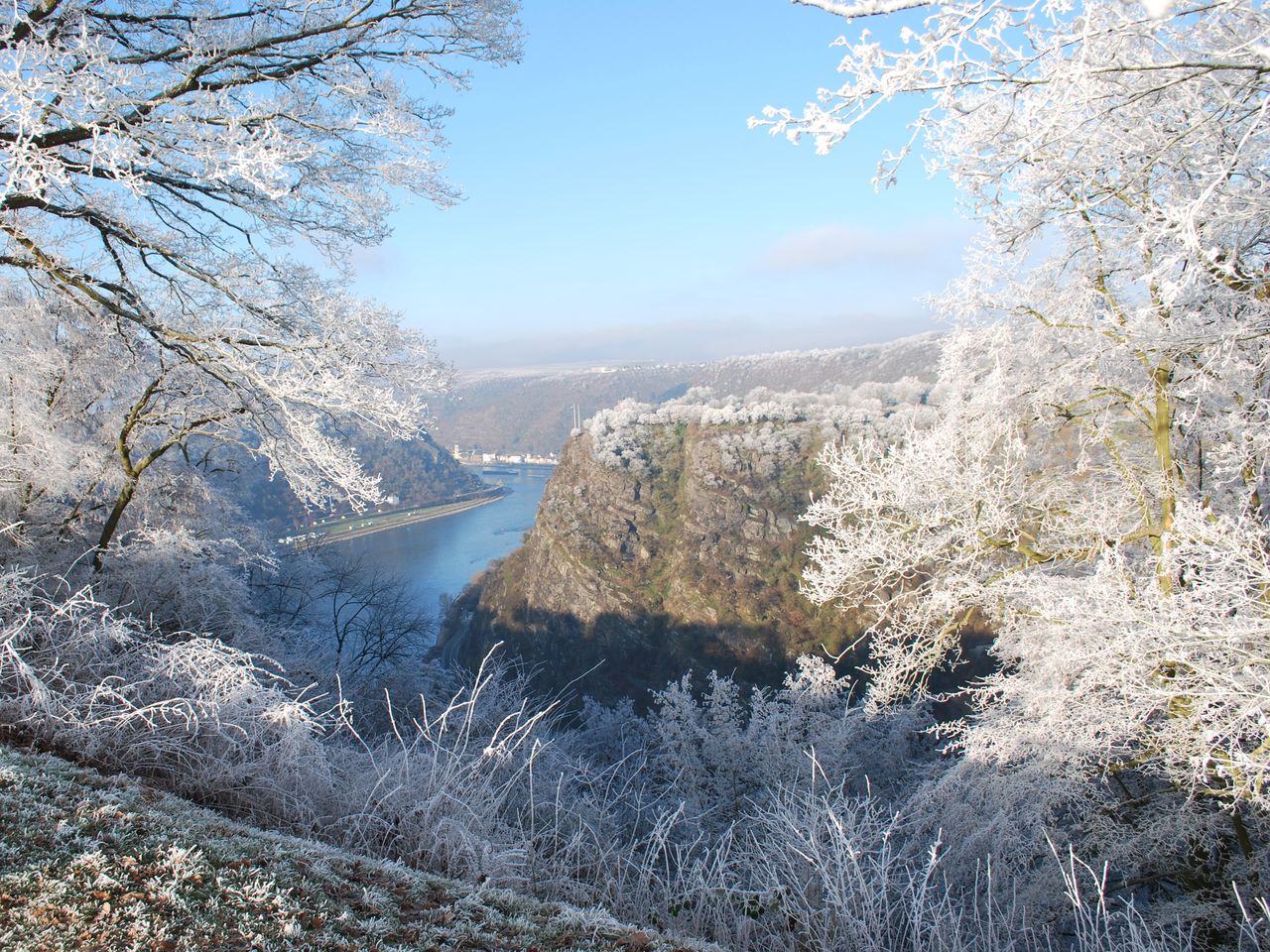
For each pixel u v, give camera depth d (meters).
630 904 4.69
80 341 8.12
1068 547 6.84
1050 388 6.36
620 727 12.95
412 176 7.38
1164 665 4.81
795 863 4.98
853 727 8.80
